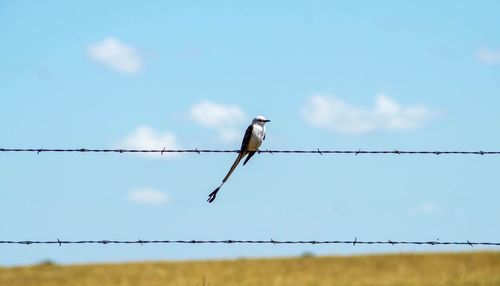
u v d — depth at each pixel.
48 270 43.69
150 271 42.84
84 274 42.53
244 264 44.81
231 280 40.47
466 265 42.50
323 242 16.34
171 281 40.34
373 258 45.78
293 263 45.25
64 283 40.34
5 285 39.91
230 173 17.98
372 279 40.38
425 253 46.41
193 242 16.36
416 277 40.25
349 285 39.09
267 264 44.84
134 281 40.31
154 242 16.27
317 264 44.88
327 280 40.47
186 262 45.25
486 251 46.16
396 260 44.97
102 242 16.11
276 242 16.41
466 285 37.69
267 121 18.67
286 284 39.41
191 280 40.44
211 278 40.78
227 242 16.31
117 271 42.97
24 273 42.97
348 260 45.75
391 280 39.72
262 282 40.06
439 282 38.50
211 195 17.44
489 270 41.16
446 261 43.88
